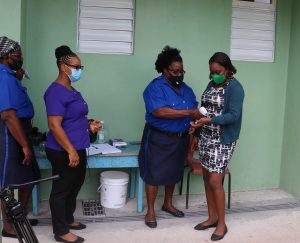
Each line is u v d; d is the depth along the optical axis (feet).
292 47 14.03
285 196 13.92
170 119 10.66
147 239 10.41
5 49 9.09
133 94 13.05
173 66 10.55
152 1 12.84
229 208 12.73
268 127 14.38
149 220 11.17
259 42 14.03
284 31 14.14
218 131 10.02
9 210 5.57
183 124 10.96
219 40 13.53
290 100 14.11
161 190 13.65
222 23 13.48
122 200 12.48
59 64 9.39
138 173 12.90
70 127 9.46
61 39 12.32
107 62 12.74
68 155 9.43
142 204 12.62
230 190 13.15
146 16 12.85
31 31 12.05
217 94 9.98
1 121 9.16
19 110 9.45
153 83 10.80
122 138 13.15
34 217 11.48
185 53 13.30
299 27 13.61
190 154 12.77
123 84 12.94
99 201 12.89
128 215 11.93
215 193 10.34
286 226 11.44
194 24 13.24
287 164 14.26
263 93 14.19
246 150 14.28
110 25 12.66
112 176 12.48
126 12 12.73
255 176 14.49
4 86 8.87
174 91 10.75
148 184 11.15
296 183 13.80
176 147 11.02
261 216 12.12
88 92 12.73
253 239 10.57
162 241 10.32
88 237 10.36
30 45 12.09
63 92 9.21
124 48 12.85
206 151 10.28
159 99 10.55
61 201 9.73
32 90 12.27
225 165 10.21
